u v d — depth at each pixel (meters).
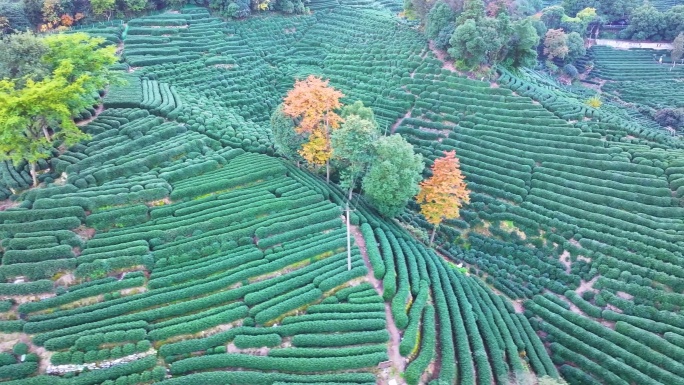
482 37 68.81
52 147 48.41
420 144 66.00
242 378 32.31
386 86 75.75
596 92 104.38
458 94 70.62
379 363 34.06
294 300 37.56
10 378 30.94
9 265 36.00
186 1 88.69
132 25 80.25
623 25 124.12
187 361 32.88
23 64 45.75
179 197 46.84
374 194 48.78
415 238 53.97
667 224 48.34
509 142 62.47
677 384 36.88
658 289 44.16
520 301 48.91
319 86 51.50
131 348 32.94
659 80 107.06
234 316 36.09
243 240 43.16
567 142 60.47
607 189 53.28
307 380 32.53
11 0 81.12
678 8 114.69
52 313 34.81
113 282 37.41
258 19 92.00
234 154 55.72
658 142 58.91
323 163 53.88
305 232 45.00
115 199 43.69
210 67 76.69
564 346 43.44
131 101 59.75
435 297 41.72
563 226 52.34
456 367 36.16
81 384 31.02
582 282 48.66
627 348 41.12
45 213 40.31
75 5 79.44
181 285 38.09
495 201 57.50
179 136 55.81
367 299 38.75
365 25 92.94
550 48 108.69
